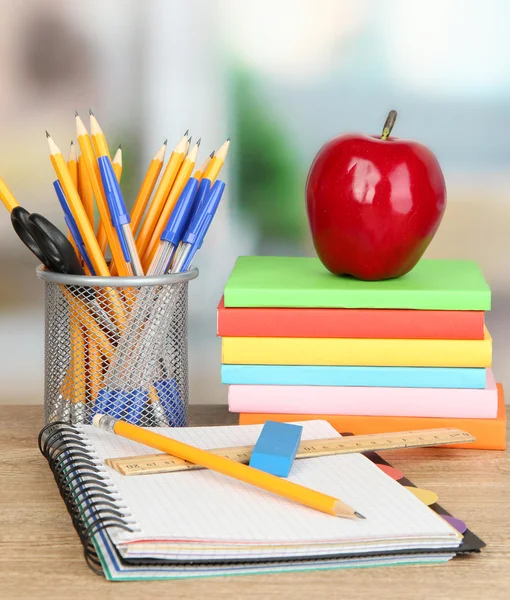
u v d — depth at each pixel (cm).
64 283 77
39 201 112
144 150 112
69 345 80
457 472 75
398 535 56
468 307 78
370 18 109
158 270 79
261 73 110
